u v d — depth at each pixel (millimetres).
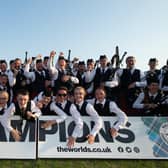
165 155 5523
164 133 5664
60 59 7777
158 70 7637
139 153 5512
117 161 5434
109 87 7535
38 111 5594
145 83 7484
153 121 5734
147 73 7703
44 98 6004
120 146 5523
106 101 5812
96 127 5469
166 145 5582
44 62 8430
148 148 5551
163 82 7422
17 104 5426
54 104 5711
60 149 5422
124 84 7777
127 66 7914
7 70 8016
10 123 5461
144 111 6609
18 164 5215
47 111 5793
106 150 5480
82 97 5656
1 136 5406
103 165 5305
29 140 5426
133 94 7445
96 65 8344
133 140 5582
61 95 5602
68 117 5613
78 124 5465
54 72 7535
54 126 5547
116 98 7543
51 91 7117
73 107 5582
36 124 5516
